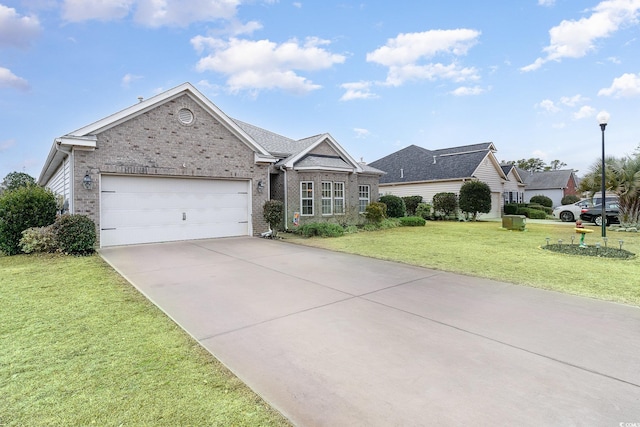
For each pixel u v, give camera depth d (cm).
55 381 292
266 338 388
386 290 587
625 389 283
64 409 254
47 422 240
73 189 967
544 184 3991
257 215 1341
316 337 391
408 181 2667
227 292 572
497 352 352
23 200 968
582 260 852
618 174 1560
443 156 2714
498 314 466
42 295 546
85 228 930
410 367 321
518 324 430
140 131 1070
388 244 1133
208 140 1208
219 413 251
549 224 1989
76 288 588
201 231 1221
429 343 374
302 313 471
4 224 927
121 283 623
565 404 262
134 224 1085
